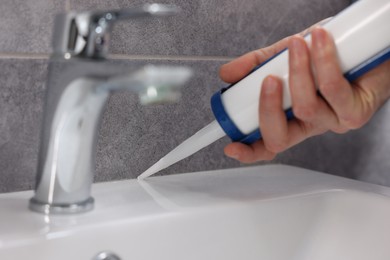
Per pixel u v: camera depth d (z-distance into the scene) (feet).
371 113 1.48
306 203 1.70
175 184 1.78
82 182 1.39
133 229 1.38
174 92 1.13
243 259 1.58
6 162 1.59
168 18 1.80
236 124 1.47
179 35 1.83
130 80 1.08
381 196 1.68
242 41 1.98
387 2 1.30
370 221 1.69
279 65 1.40
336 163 2.22
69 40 1.23
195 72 1.89
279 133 1.44
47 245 1.25
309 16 2.13
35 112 1.61
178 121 1.88
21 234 1.25
